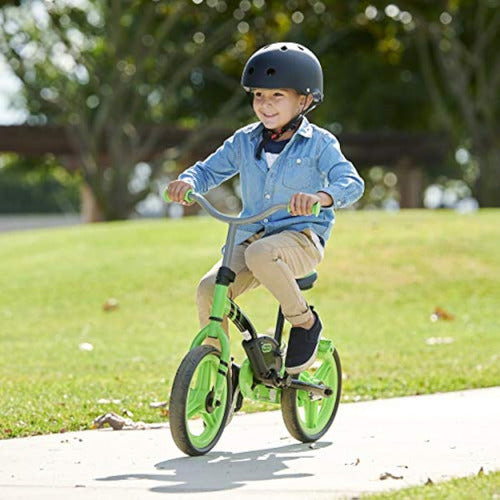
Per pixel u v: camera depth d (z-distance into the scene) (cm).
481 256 4066
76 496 1151
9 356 2609
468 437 1472
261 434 1534
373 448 1409
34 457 1377
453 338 2847
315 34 7494
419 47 9062
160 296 3688
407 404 1797
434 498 1060
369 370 2270
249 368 1391
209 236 4684
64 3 7888
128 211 8288
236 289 1405
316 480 1217
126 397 1908
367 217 4903
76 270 4109
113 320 3344
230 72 7950
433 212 5122
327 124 10212
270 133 1412
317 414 1504
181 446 1325
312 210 1294
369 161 9375
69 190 12925
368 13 7206
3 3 6594
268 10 7219
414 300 3572
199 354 1321
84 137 8231
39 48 7988
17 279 4028
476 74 9606
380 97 9888
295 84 1362
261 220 1402
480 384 2036
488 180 9400
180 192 1373
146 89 9375
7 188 12306
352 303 3534
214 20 7850
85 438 1512
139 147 8769
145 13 7819
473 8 9112
